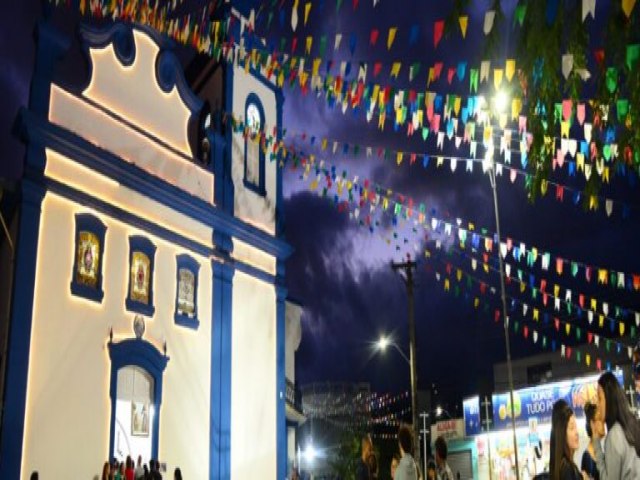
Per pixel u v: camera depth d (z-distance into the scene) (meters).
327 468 51.38
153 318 19.88
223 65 24.84
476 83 9.15
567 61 5.52
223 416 21.83
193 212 21.92
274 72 16.91
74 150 17.89
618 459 4.11
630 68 5.00
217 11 23.28
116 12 16.98
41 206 16.95
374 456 9.39
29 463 15.54
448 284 20.44
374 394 58.09
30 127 16.80
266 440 23.59
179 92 22.38
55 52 18.02
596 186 5.62
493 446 36.31
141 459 18.27
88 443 17.06
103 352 17.94
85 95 18.92
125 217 19.22
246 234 24.19
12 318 15.77
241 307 23.67
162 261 20.56
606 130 5.62
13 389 15.46
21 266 16.17
